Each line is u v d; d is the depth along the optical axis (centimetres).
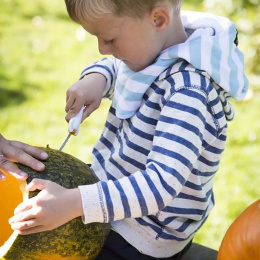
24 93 536
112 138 227
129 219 213
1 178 195
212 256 239
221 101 202
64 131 477
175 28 203
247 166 429
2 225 212
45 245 189
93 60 616
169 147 185
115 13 185
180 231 213
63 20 727
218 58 197
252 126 479
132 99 205
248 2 575
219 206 383
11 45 639
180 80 192
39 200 179
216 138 202
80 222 195
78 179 200
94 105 234
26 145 206
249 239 203
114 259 218
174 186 183
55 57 618
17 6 758
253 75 561
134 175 186
